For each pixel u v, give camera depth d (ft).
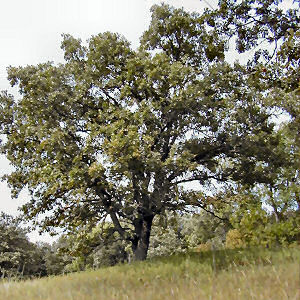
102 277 23.44
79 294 16.90
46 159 59.98
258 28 36.40
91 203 63.31
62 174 55.11
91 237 65.51
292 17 34.71
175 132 57.21
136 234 63.72
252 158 63.72
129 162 48.44
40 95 61.62
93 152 55.93
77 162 54.08
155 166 48.75
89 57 65.05
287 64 34.40
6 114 68.18
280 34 35.24
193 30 64.64
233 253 31.63
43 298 16.62
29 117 62.69
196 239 165.99
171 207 58.85
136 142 49.19
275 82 38.17
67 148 57.41
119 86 65.26
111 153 48.49
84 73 64.75
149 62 58.70
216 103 57.06
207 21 37.55
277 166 63.21
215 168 64.28
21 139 63.77
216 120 59.26
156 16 67.10
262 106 60.70
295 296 13.21
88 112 63.41
